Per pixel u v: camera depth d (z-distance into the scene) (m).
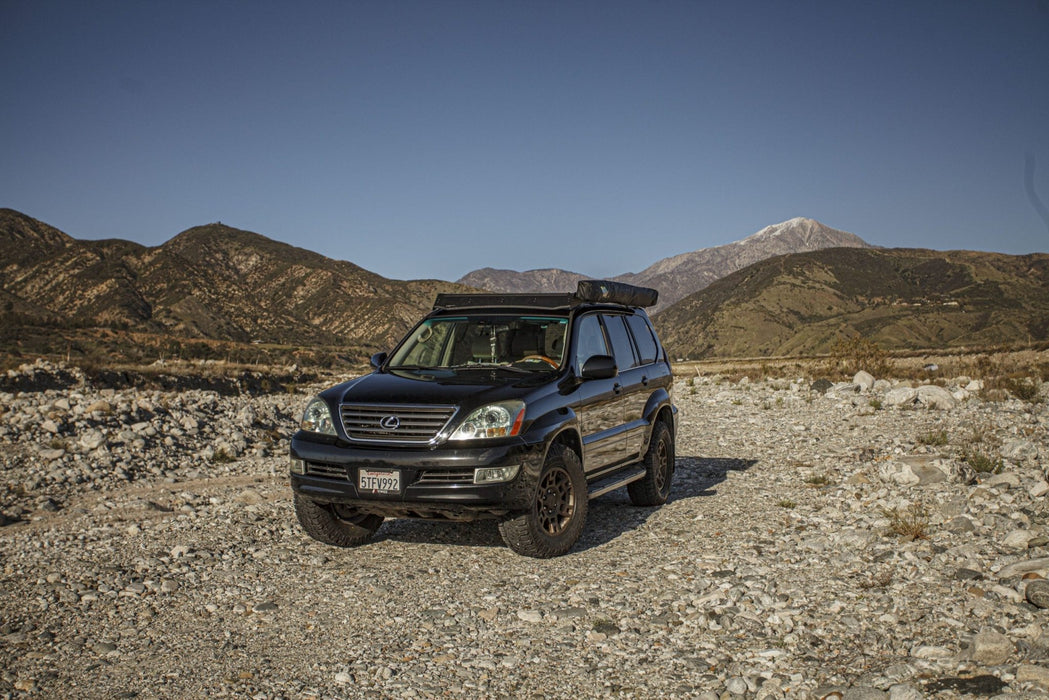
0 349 71.38
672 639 4.18
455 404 5.60
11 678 3.91
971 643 3.80
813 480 8.27
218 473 10.51
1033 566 4.75
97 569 5.72
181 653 4.18
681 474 9.38
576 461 6.07
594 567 5.55
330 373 41.75
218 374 30.50
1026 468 8.42
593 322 7.12
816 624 4.27
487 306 7.06
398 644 4.22
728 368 44.41
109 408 13.56
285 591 5.20
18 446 11.22
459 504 5.41
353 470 5.61
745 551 5.75
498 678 3.77
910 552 5.42
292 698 3.60
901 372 25.62
